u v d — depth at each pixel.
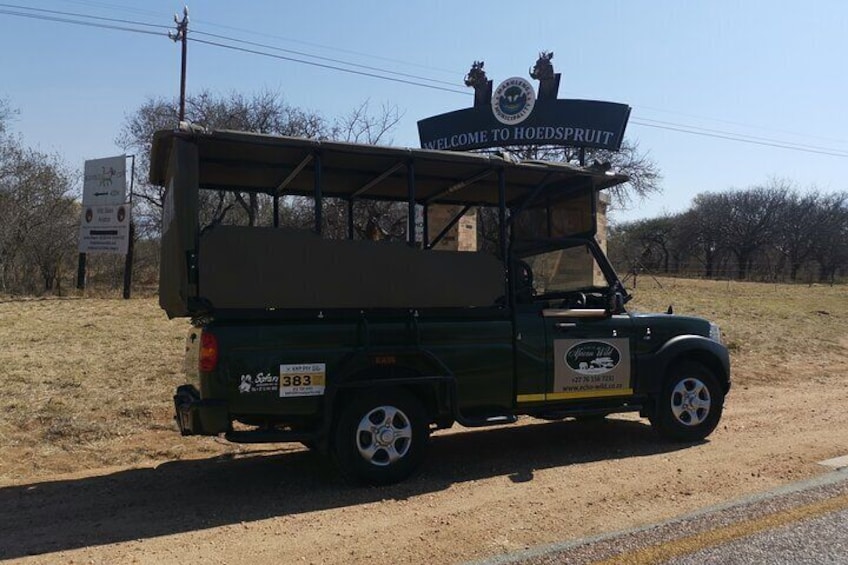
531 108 18.12
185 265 5.43
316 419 5.85
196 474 6.32
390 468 5.90
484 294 6.43
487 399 6.38
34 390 8.72
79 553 4.43
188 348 6.35
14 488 5.84
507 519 5.01
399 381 5.92
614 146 17.73
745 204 70.69
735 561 4.26
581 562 4.23
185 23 24.91
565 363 6.73
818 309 26.12
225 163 6.39
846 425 8.20
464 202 8.27
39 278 29.41
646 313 7.46
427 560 4.29
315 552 4.42
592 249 7.26
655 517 5.03
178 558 4.33
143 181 30.77
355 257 5.95
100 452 6.92
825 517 5.02
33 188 28.77
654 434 7.83
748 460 6.57
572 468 6.41
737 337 16.39
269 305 5.63
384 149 6.07
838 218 68.50
